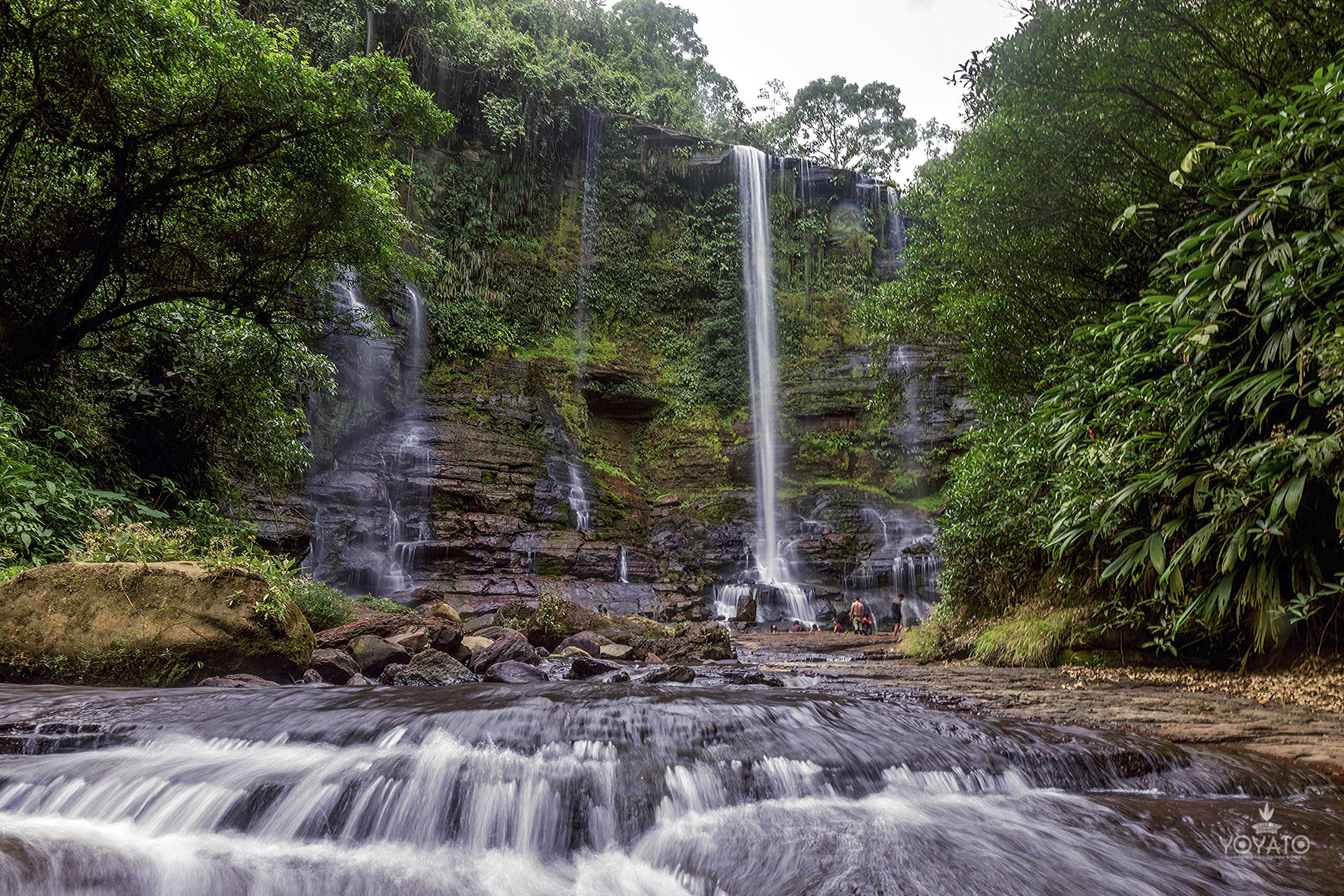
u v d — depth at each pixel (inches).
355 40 1037.2
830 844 88.9
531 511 1007.6
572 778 106.7
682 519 1136.8
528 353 1233.4
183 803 108.1
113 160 343.9
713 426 1307.8
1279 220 183.2
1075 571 299.4
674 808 103.1
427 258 1032.2
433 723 129.1
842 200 1531.7
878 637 692.7
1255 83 244.7
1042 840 88.2
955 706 173.8
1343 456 160.9
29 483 261.4
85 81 307.7
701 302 1407.5
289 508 735.7
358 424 941.2
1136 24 255.6
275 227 390.0
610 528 1101.1
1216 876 76.3
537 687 178.1
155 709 143.7
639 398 1299.2
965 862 81.7
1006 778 113.4
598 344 1321.4
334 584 818.8
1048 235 318.0
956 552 386.0
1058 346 322.7
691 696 156.0
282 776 110.3
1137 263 301.0
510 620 535.8
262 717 138.0
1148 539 209.3
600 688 174.7
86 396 391.5
